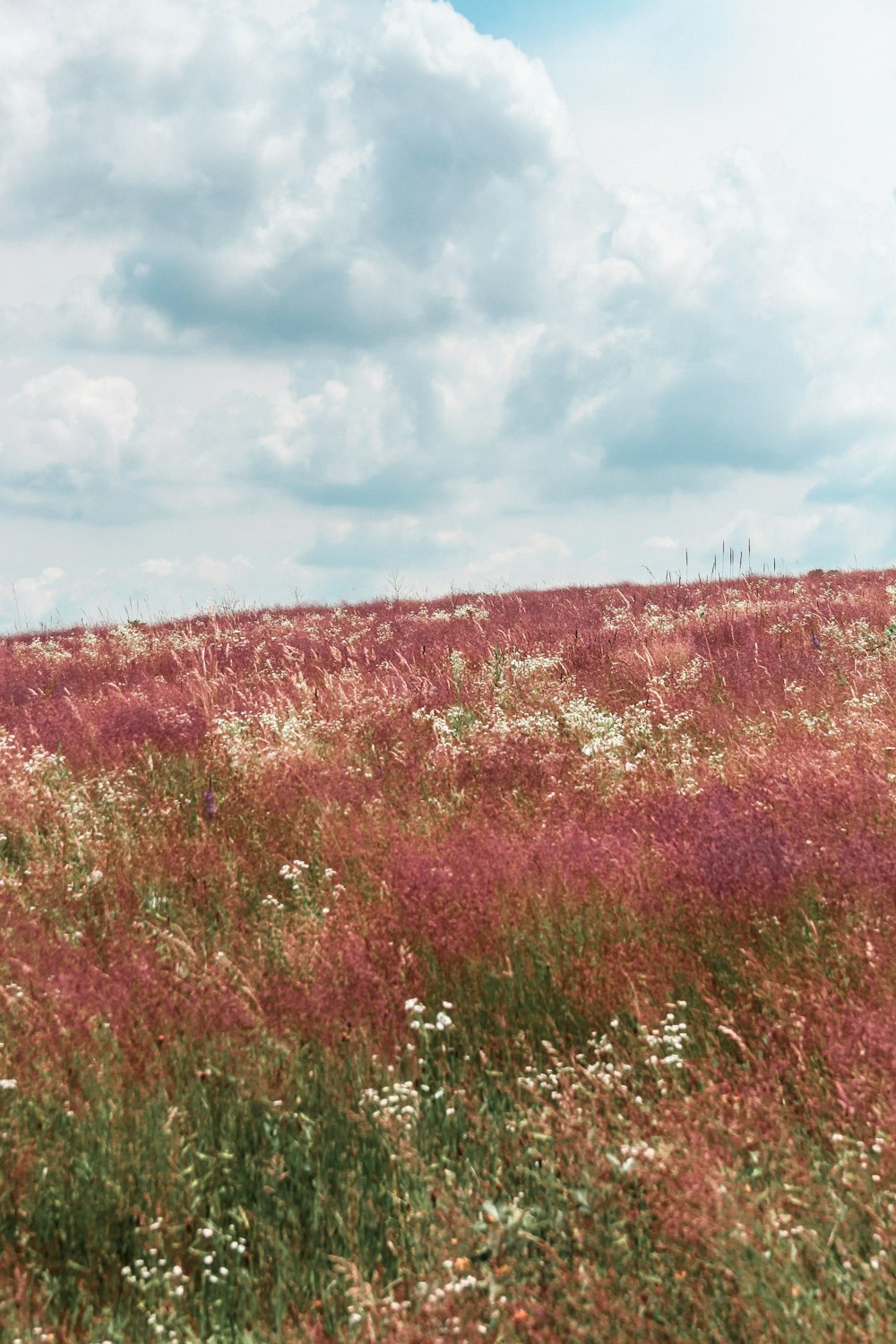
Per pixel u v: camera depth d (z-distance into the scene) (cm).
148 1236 331
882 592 1902
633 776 782
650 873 560
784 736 850
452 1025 445
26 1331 290
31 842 697
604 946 492
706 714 993
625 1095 375
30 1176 357
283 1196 354
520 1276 303
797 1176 325
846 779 668
